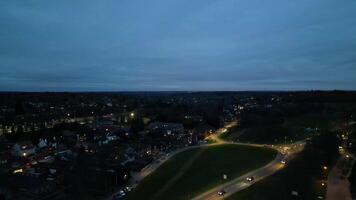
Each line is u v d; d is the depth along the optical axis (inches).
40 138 4881.9
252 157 4042.8
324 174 3319.4
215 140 5418.3
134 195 2689.5
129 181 3093.0
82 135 5442.9
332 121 6742.1
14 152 4045.3
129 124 6737.2
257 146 4768.7
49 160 3774.6
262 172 3331.7
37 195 2532.0
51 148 4426.7
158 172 3405.5
